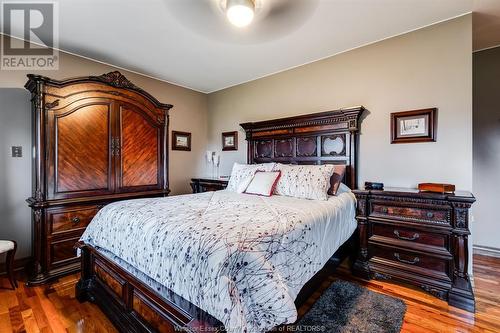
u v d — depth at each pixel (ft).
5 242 6.89
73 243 8.00
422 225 6.46
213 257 3.60
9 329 5.28
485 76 9.70
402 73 8.22
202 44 8.90
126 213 5.78
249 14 6.01
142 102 9.96
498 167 9.45
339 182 8.33
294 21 7.45
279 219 4.93
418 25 7.76
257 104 12.45
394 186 8.36
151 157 10.27
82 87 8.23
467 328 5.19
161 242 4.49
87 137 8.36
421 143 7.88
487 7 6.85
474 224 9.84
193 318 3.50
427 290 6.36
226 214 5.31
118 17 7.22
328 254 5.95
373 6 6.78
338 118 9.26
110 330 5.25
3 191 8.09
